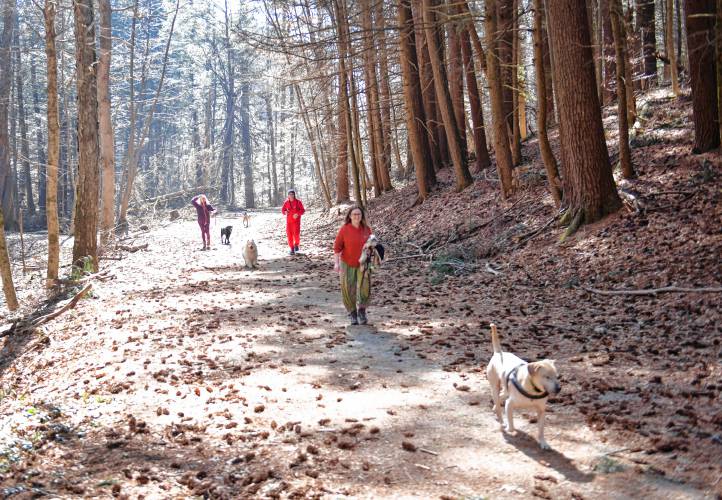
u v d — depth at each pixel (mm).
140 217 42750
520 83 22547
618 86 14641
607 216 13336
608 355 7691
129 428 6070
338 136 33031
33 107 58781
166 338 9883
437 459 5285
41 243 33625
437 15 21094
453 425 5984
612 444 5379
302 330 10078
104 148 28656
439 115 27859
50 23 15961
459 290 12562
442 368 7770
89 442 5777
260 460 5340
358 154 27922
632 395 6445
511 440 5586
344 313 11367
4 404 7828
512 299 11336
